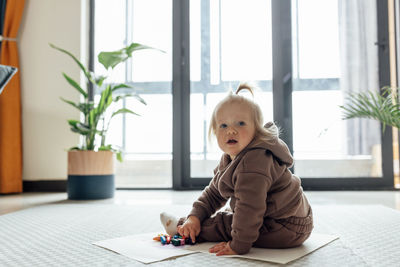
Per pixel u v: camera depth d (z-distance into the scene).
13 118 2.97
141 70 3.25
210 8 3.26
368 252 0.99
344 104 3.09
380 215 1.68
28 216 1.71
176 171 3.15
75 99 3.08
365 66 3.08
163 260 0.91
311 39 3.15
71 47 3.11
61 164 3.06
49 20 3.12
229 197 1.07
